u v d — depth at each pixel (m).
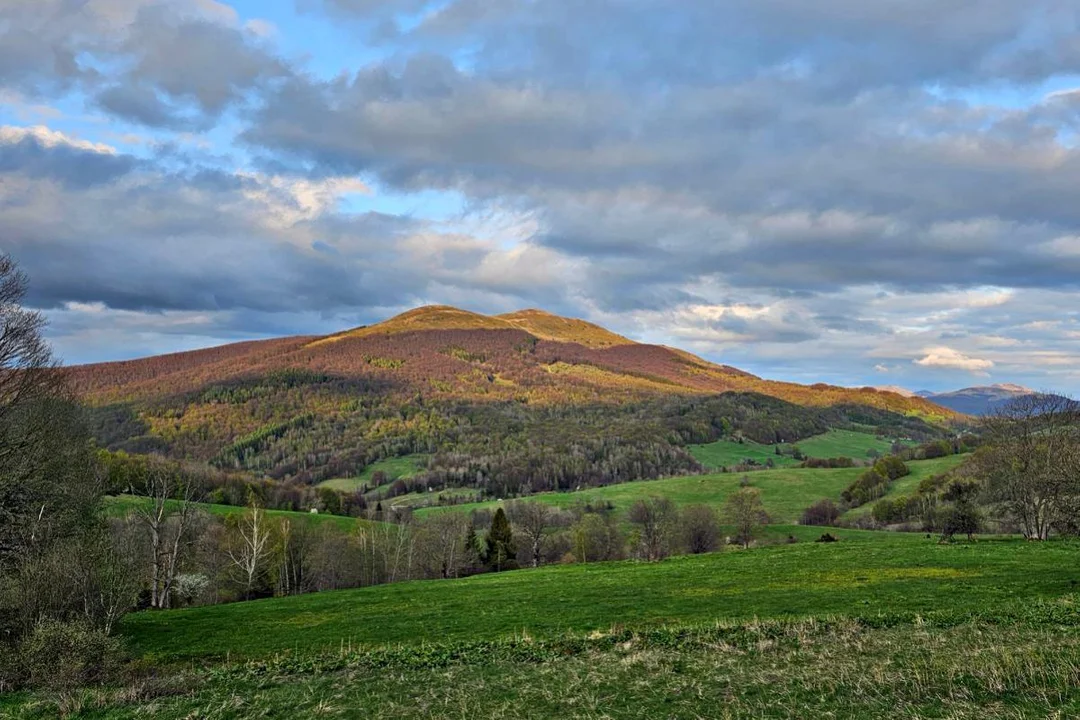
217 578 67.94
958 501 61.41
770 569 46.44
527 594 42.44
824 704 15.02
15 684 22.56
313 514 104.38
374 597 46.28
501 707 17.48
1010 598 29.73
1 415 31.56
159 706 19.83
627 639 24.95
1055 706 12.91
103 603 28.17
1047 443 59.53
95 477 42.78
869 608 29.53
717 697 16.55
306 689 20.94
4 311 31.94
